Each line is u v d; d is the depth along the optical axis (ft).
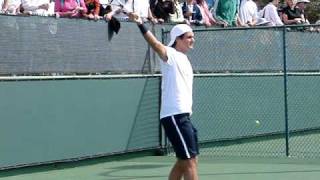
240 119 97.04
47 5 77.77
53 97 73.56
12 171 70.28
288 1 110.22
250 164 78.13
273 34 99.66
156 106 86.53
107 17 80.07
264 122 100.53
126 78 82.38
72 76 75.46
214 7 98.73
